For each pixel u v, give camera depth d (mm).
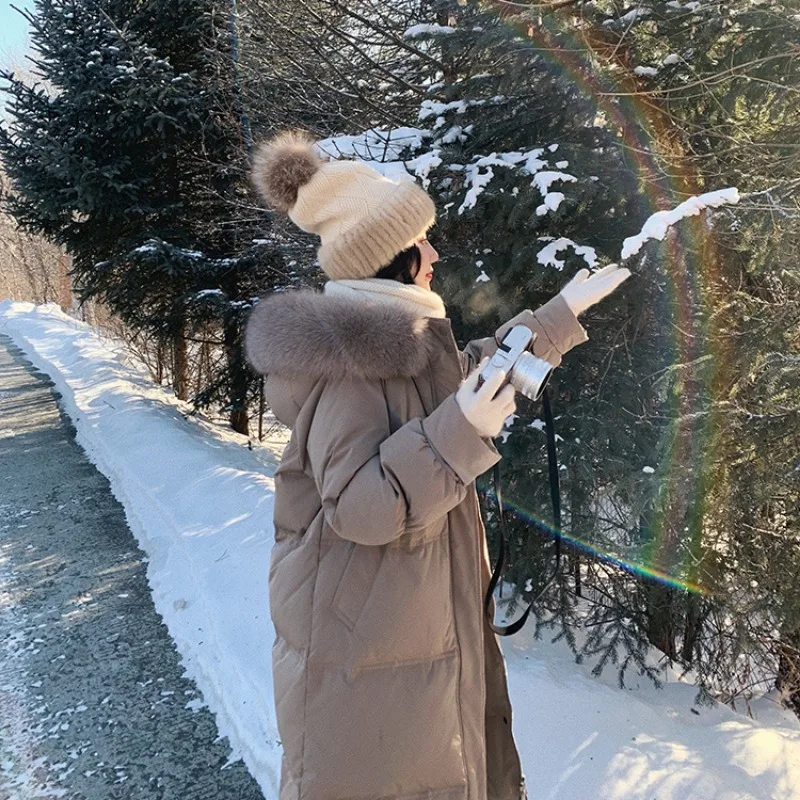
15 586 3559
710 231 2455
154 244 6555
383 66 4762
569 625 3174
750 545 2828
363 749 1130
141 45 6367
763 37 2582
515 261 2918
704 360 2629
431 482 1005
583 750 2240
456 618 1195
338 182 1278
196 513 4223
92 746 2354
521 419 3162
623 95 2699
